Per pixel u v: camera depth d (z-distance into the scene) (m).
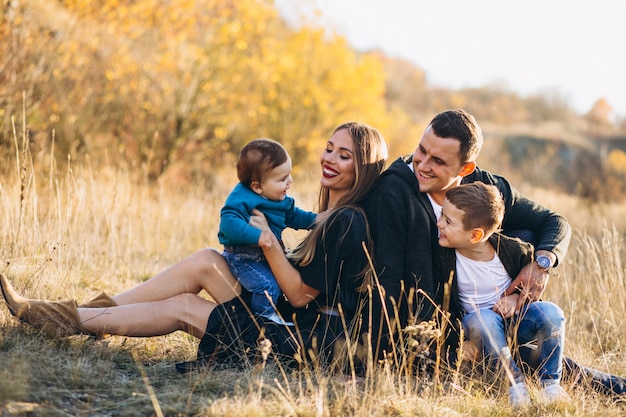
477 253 3.44
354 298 3.45
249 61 12.84
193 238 7.12
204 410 2.80
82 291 4.52
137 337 3.46
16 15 7.62
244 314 3.41
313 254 3.41
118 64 10.73
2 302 3.74
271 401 2.95
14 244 4.65
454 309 3.52
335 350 3.36
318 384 3.14
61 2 11.16
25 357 3.02
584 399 3.31
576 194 15.49
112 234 5.62
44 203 6.14
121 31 11.01
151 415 2.76
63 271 4.64
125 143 11.23
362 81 15.72
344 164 3.56
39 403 2.70
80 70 9.80
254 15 12.33
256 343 3.35
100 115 10.37
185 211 7.71
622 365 4.04
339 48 15.49
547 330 3.37
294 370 3.26
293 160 14.99
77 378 2.96
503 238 3.44
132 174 9.49
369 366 3.17
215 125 13.23
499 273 3.47
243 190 3.51
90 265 5.16
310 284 3.40
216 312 3.39
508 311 3.43
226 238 3.43
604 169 16.94
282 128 14.86
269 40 13.45
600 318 4.77
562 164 20.36
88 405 2.76
